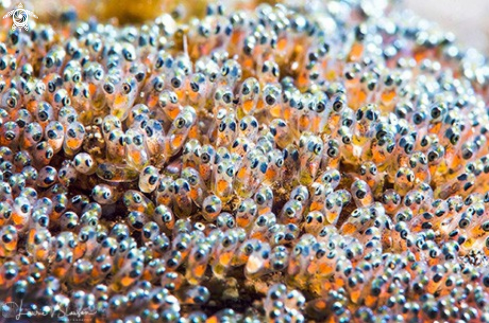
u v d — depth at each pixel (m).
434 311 0.07
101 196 0.07
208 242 0.07
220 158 0.07
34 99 0.07
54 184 0.07
